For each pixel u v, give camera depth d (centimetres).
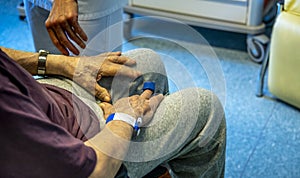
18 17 259
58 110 90
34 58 113
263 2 202
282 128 175
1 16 260
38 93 81
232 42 228
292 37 161
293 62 166
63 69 113
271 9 216
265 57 186
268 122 178
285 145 167
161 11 225
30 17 155
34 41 162
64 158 74
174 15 222
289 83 174
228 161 161
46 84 105
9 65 74
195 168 110
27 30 246
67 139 77
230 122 179
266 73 202
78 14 136
